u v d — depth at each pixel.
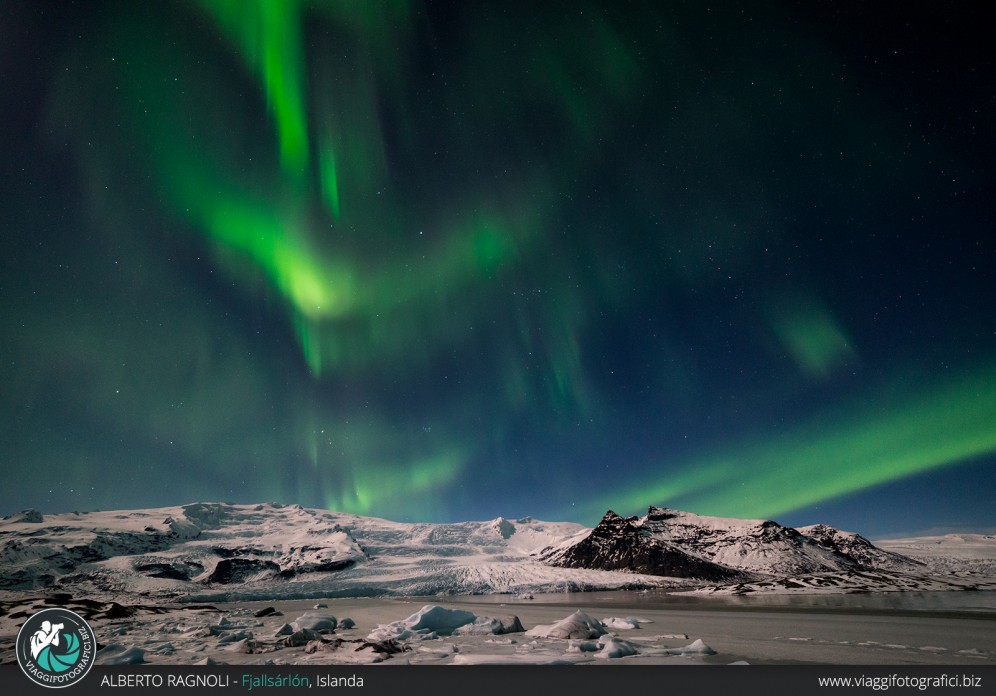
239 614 48.34
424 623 28.31
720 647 21.81
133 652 19.25
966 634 26.34
